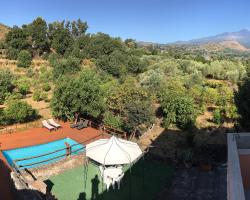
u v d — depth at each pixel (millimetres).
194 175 14102
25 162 14984
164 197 12047
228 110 24484
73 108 21000
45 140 18172
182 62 54969
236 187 4770
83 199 11609
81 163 14719
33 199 10109
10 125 21406
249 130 17484
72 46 68375
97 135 19266
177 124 23453
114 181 12414
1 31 87062
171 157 15586
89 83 21719
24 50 56500
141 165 14984
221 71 48844
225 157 16516
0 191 11469
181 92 28906
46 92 33719
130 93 22656
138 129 20484
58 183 12875
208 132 22359
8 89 31031
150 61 62375
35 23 67625
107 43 67812
